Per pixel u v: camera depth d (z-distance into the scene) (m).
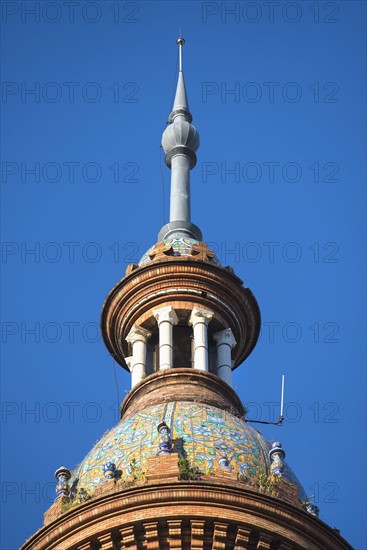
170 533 77.56
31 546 79.56
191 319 91.62
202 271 92.19
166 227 96.00
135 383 90.12
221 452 81.50
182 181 98.19
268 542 78.06
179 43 104.44
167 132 99.69
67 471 81.69
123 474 80.81
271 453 82.19
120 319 93.06
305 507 80.75
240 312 93.06
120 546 78.00
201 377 88.31
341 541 79.69
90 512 78.44
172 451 81.12
